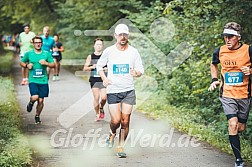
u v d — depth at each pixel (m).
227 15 15.12
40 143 12.28
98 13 32.34
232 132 9.87
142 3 26.75
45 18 45.78
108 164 10.39
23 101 19.59
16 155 9.90
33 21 46.31
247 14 14.53
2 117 14.76
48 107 18.22
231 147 10.52
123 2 29.84
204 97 17.56
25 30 25.72
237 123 9.90
